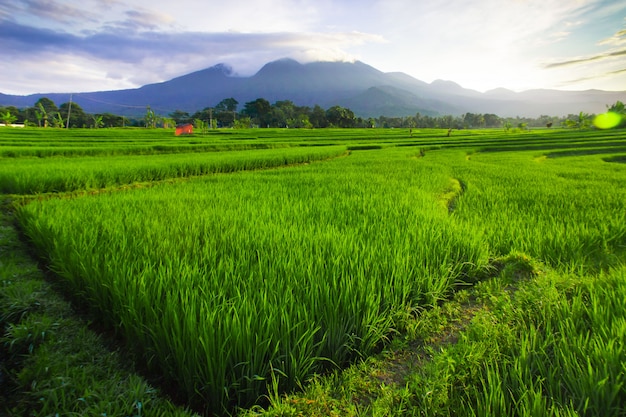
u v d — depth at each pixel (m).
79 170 12.01
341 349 2.81
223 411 2.34
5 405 2.36
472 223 6.25
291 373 2.46
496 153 33.59
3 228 6.17
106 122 123.00
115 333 3.24
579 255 4.86
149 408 2.30
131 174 12.83
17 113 112.38
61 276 4.17
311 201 7.76
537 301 3.36
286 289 3.15
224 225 5.43
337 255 3.99
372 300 3.12
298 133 79.81
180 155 23.44
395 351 2.97
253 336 2.50
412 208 7.02
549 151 33.31
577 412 1.91
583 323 2.87
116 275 3.28
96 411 2.15
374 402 2.25
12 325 3.02
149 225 5.30
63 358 2.77
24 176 10.30
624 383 2.08
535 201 8.33
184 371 2.41
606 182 12.14
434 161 21.81
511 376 2.26
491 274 4.57
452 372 2.44
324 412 2.21
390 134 78.81
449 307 3.63
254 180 12.10
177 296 2.88
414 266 3.90
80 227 5.13
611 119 93.69
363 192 9.38
